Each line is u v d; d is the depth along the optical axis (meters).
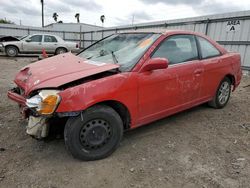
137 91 2.86
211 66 3.94
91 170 2.52
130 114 2.87
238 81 4.87
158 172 2.53
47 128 2.55
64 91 2.40
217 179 2.43
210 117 4.18
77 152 2.58
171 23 13.41
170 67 3.24
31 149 2.90
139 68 2.88
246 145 3.19
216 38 10.91
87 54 3.65
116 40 3.70
